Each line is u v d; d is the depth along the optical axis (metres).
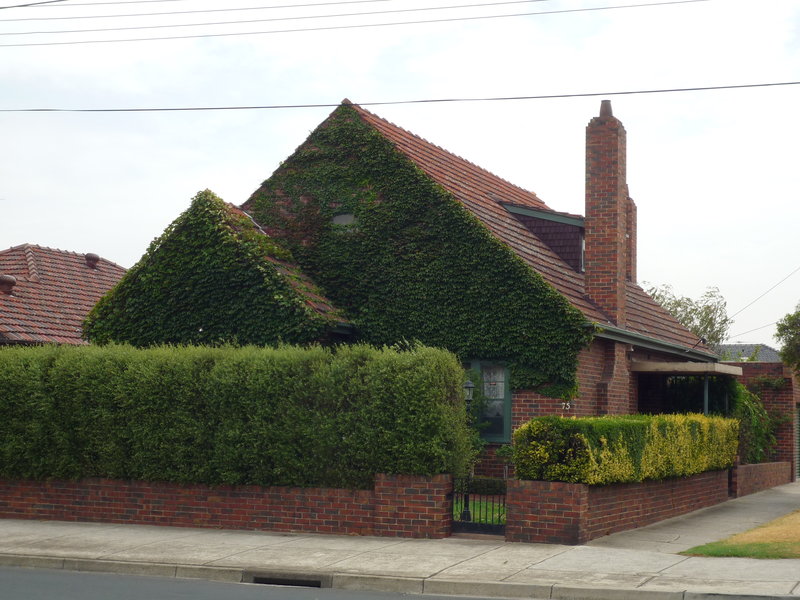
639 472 16.39
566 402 19.61
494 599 11.25
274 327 20.16
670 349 24.62
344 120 22.50
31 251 29.33
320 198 22.33
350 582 12.03
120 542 14.61
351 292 21.50
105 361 16.89
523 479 14.57
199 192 21.34
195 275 20.94
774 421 28.98
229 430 16.03
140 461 16.55
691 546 14.32
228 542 14.61
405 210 21.33
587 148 22.70
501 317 20.11
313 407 15.74
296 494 15.71
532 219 24.47
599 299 22.20
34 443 17.11
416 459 15.01
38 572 12.89
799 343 22.73
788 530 15.66
